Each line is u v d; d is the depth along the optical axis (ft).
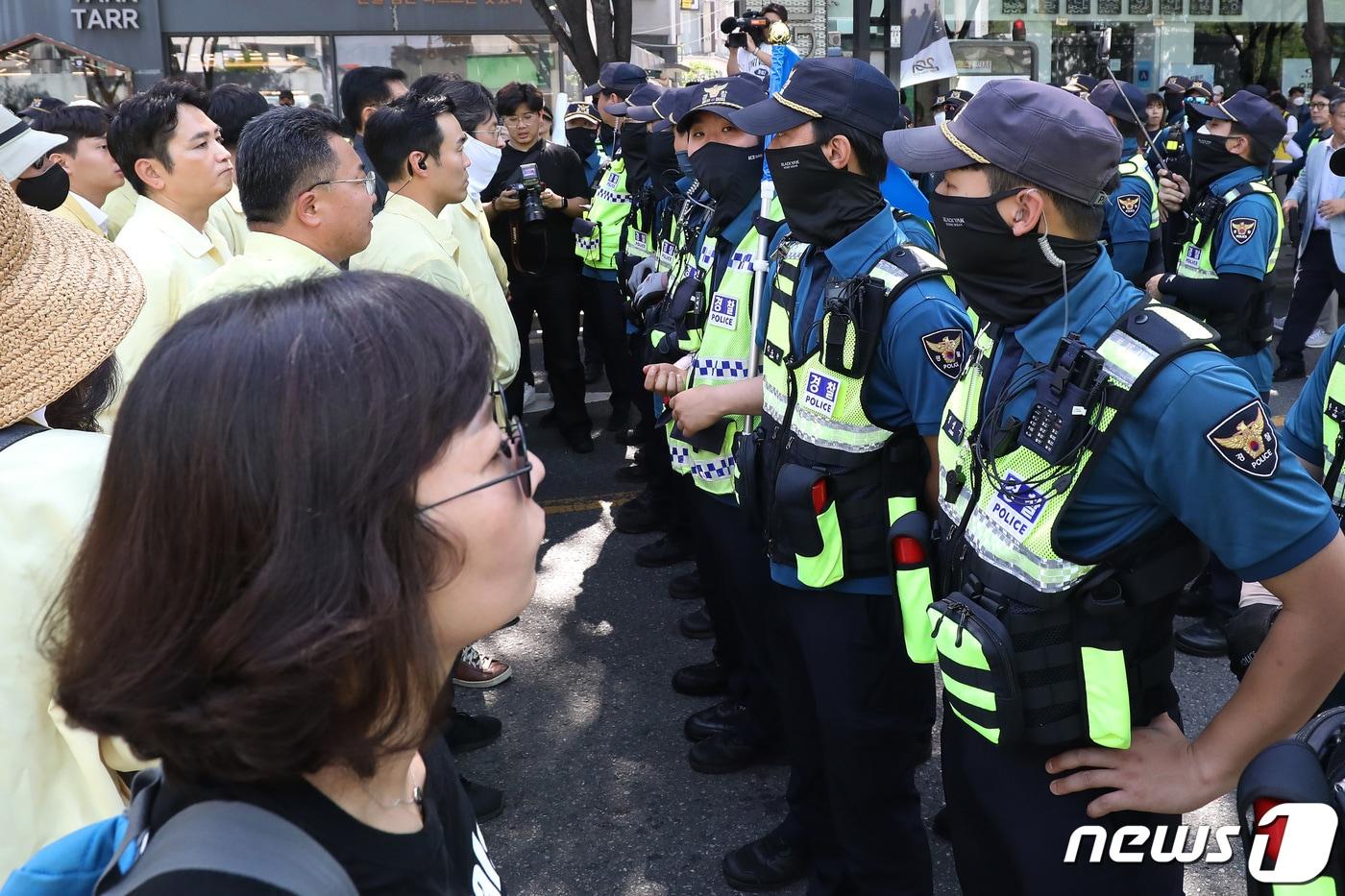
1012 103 5.22
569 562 16.01
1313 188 23.49
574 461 20.29
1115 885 5.36
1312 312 23.97
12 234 4.50
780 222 9.11
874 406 7.06
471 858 3.13
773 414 7.81
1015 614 5.20
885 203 7.60
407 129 10.93
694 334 10.91
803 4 25.72
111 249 5.15
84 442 4.53
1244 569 4.83
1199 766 5.11
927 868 7.70
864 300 6.89
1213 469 4.67
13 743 4.23
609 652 13.26
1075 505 5.06
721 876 9.21
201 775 2.35
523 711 11.96
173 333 2.43
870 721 7.37
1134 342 4.89
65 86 39.70
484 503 2.48
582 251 19.42
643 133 16.93
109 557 2.33
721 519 9.73
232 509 2.23
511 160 20.04
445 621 2.57
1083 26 31.81
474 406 2.44
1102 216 5.30
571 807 10.21
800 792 8.41
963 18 30.81
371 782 2.63
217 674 2.24
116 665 2.27
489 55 42.86
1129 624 5.16
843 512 7.14
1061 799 5.40
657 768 10.79
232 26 40.40
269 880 2.27
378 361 2.35
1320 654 4.85
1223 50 34.37
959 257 5.46
